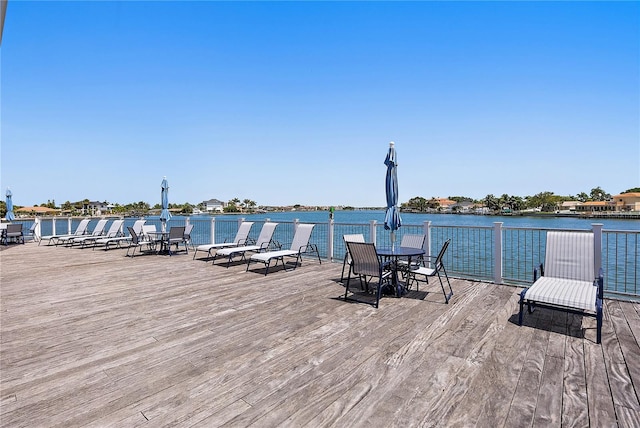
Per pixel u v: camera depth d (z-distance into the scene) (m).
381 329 3.78
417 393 2.45
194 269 7.61
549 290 3.87
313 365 2.92
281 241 10.70
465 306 4.62
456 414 2.18
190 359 3.05
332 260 8.47
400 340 3.46
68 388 2.54
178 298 5.16
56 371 2.83
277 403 2.32
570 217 33.22
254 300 5.03
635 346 3.26
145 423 2.09
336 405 2.29
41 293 5.50
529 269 10.52
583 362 2.92
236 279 6.50
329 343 3.40
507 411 2.21
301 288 5.75
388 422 2.10
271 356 3.11
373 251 4.67
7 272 7.34
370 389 2.51
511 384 2.56
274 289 5.70
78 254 10.29
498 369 2.81
